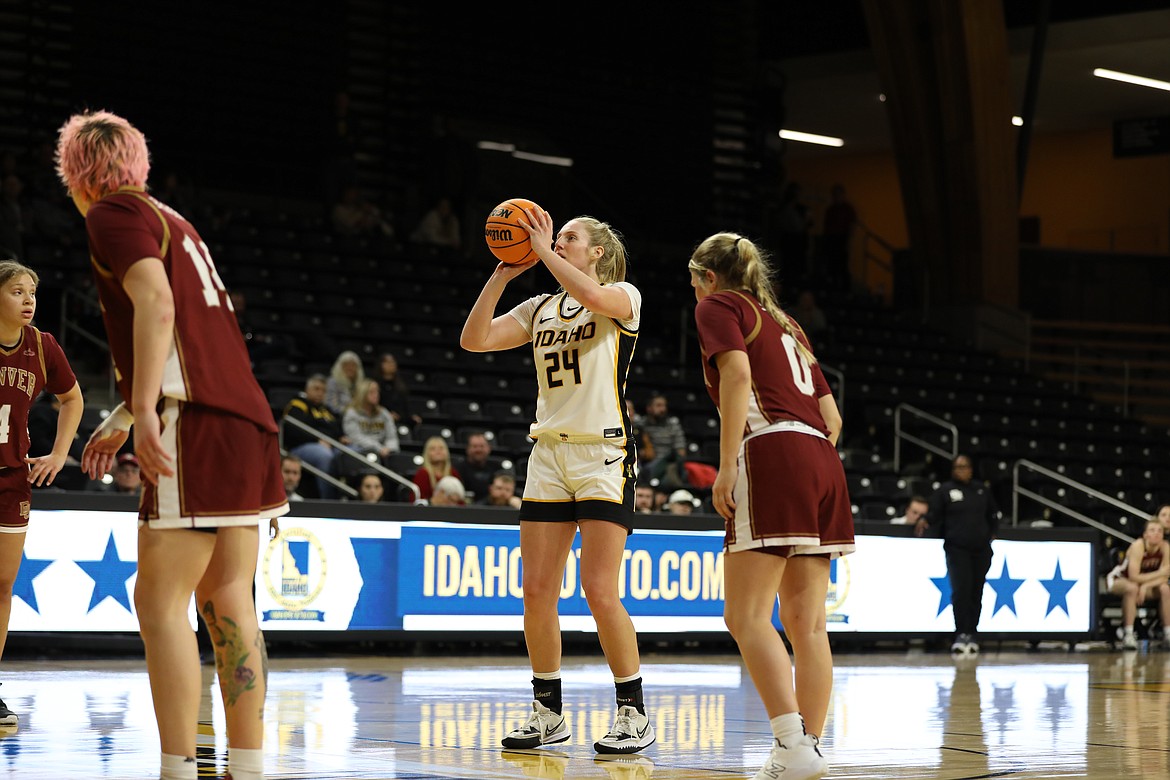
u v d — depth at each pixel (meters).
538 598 6.83
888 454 24.28
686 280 29.41
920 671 13.21
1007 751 7.03
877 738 7.59
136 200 4.55
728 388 5.68
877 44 30.50
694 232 34.22
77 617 11.96
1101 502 23.80
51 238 21.00
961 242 30.81
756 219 34.84
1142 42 30.88
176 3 27.94
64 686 9.49
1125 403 31.98
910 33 30.08
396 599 13.26
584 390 6.79
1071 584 17.16
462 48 31.88
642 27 34.34
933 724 8.38
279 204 28.20
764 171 34.44
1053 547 17.06
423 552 13.41
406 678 10.82
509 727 7.59
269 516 4.75
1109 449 26.83
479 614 13.68
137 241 4.43
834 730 8.00
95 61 26.97
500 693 9.64
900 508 20.27
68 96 26.52
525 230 6.77
